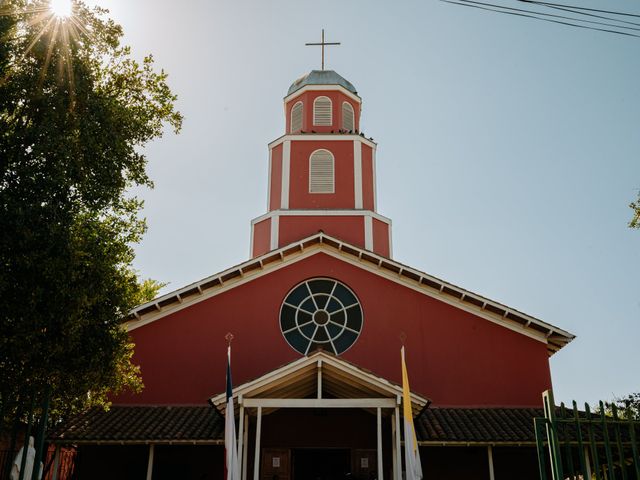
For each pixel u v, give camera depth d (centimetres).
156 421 1939
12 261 1206
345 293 2266
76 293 1269
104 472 1959
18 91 1303
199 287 2217
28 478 922
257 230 2656
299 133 2791
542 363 2138
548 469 1933
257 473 1589
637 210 1811
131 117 1475
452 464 1958
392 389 1645
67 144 1291
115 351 1491
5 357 1242
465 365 2141
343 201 2661
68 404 1580
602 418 827
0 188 1250
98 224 1491
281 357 2166
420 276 2222
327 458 2064
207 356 2159
